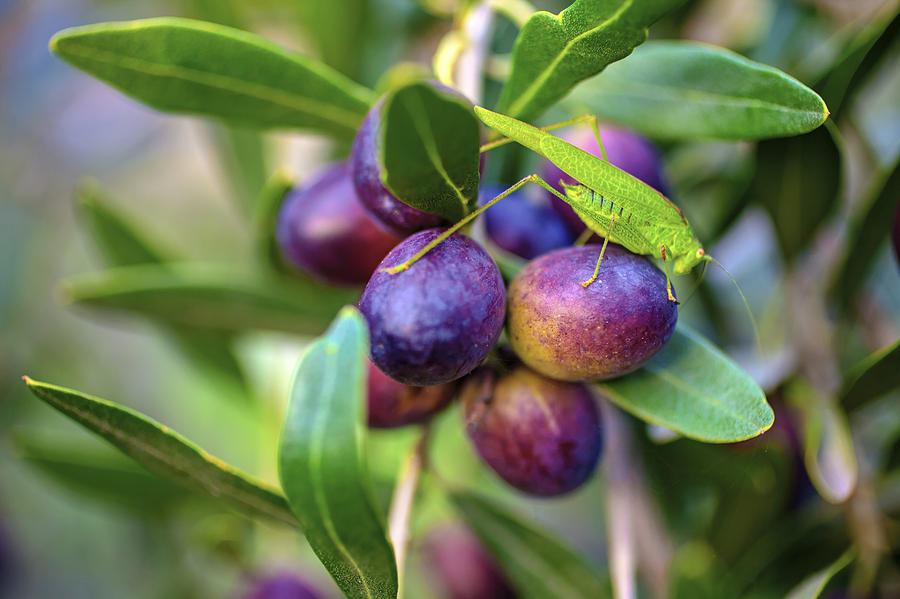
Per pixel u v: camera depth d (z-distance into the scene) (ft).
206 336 0.83
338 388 0.48
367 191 0.56
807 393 0.72
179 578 0.99
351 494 0.48
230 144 0.85
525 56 0.58
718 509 0.72
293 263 0.72
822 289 0.78
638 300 0.55
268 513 0.60
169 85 0.64
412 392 0.60
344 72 0.90
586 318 0.54
